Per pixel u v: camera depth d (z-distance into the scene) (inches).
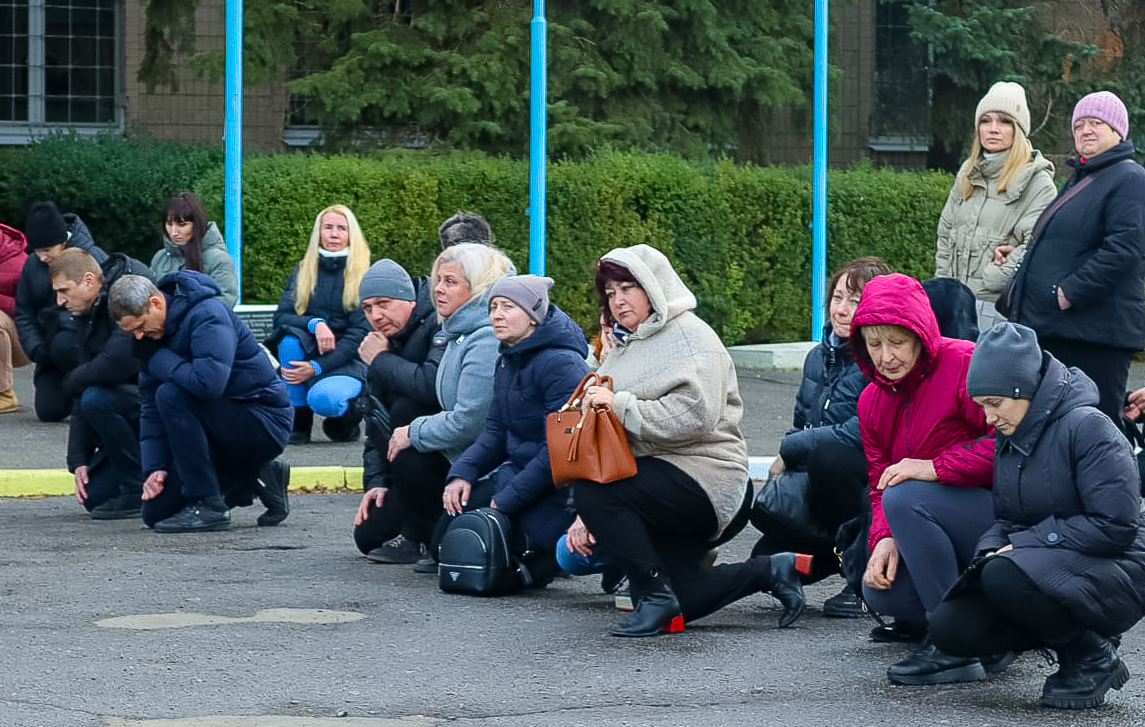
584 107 1246.9
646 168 1033.5
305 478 589.0
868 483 371.6
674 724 296.5
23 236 749.9
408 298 451.2
